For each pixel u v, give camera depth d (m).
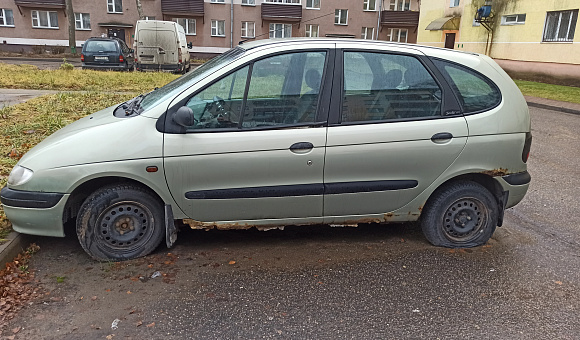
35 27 34.91
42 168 3.56
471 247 4.28
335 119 3.80
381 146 3.82
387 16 39.09
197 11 36.38
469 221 4.22
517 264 3.97
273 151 3.70
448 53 4.07
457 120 3.95
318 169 3.79
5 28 34.50
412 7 40.22
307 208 3.91
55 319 3.01
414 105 3.93
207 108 3.71
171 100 3.69
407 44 4.04
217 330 2.96
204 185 3.72
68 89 11.73
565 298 3.46
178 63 18.66
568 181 6.55
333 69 3.83
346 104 3.82
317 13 38.66
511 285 3.63
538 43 21.83
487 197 4.15
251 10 37.81
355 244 4.29
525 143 4.11
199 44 37.84
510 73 23.84
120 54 18.80
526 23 22.47
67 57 31.80
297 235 4.45
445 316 3.19
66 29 35.50
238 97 3.73
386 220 4.11
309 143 3.73
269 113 3.75
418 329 3.04
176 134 3.64
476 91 4.04
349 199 3.93
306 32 39.12
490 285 3.62
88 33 35.91
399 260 3.99
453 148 3.94
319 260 3.95
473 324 3.11
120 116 3.89
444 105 3.96
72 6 33.72
